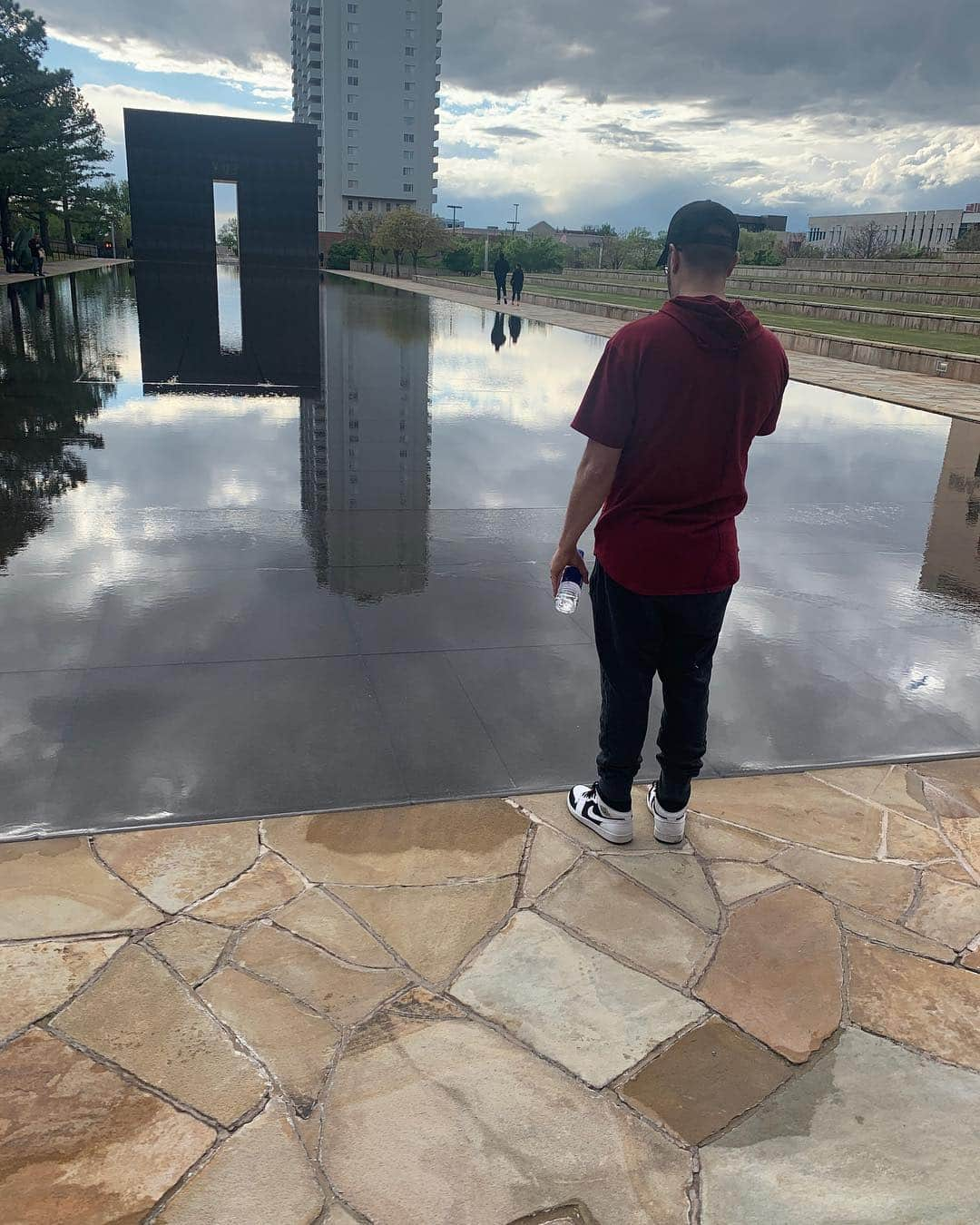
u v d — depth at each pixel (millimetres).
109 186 88438
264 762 2688
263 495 5707
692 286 2062
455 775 2686
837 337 16281
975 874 2369
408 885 2213
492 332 17625
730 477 2121
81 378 10000
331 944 2006
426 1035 1785
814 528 5617
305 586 4152
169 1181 1477
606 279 45312
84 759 2648
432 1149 1555
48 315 17391
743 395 2037
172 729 2842
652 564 2131
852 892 2283
